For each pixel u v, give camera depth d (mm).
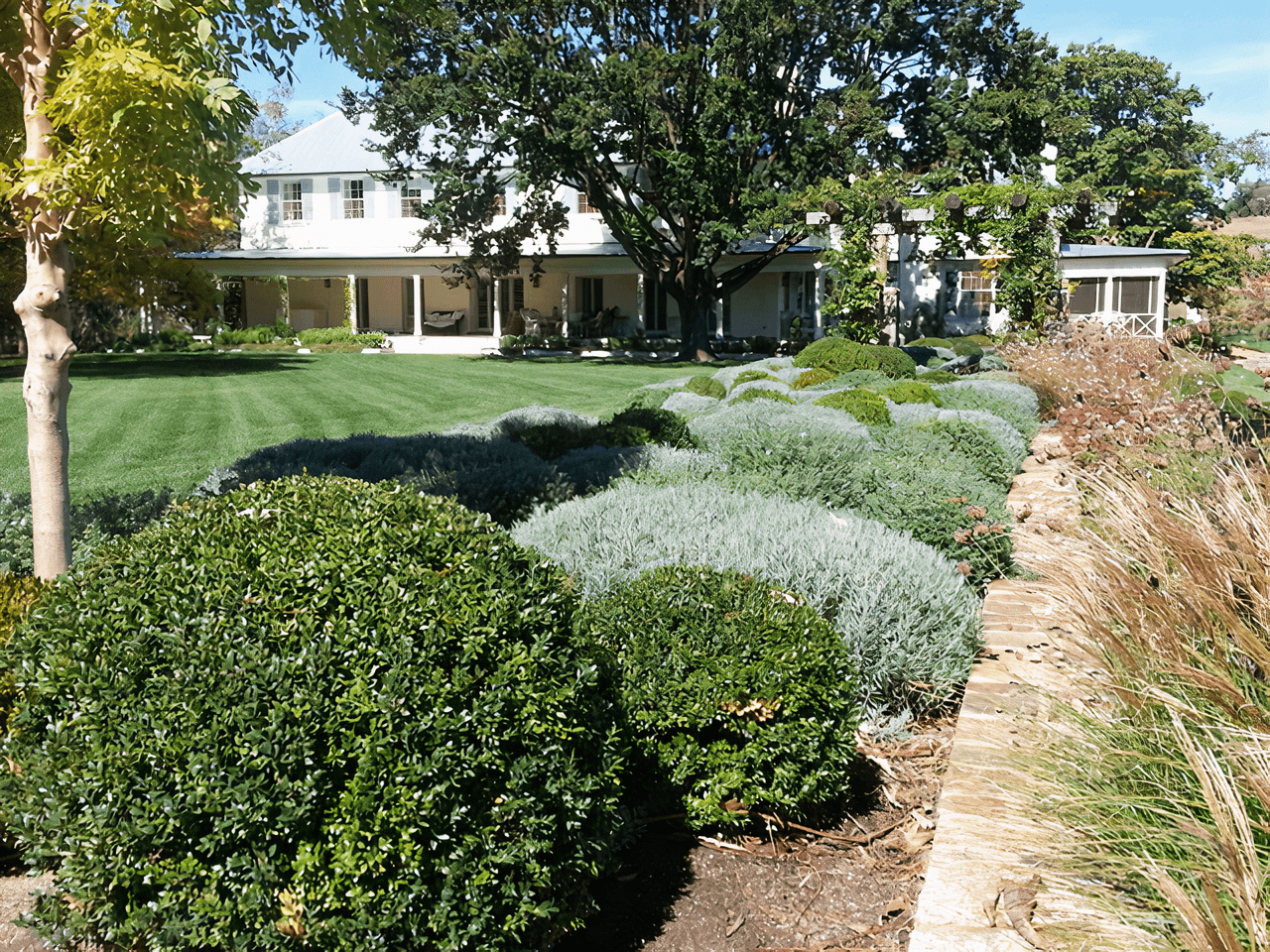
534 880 2469
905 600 4098
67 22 4176
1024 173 25656
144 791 2270
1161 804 2096
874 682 4016
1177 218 34625
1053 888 2057
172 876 2256
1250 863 1690
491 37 24438
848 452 6805
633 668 3330
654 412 9500
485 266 28766
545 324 32156
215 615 2438
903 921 2748
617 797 2811
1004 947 2006
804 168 24609
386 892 2293
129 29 3939
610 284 34031
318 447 8289
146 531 2871
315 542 2600
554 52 24016
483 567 2672
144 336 29859
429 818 2326
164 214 4152
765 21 22750
